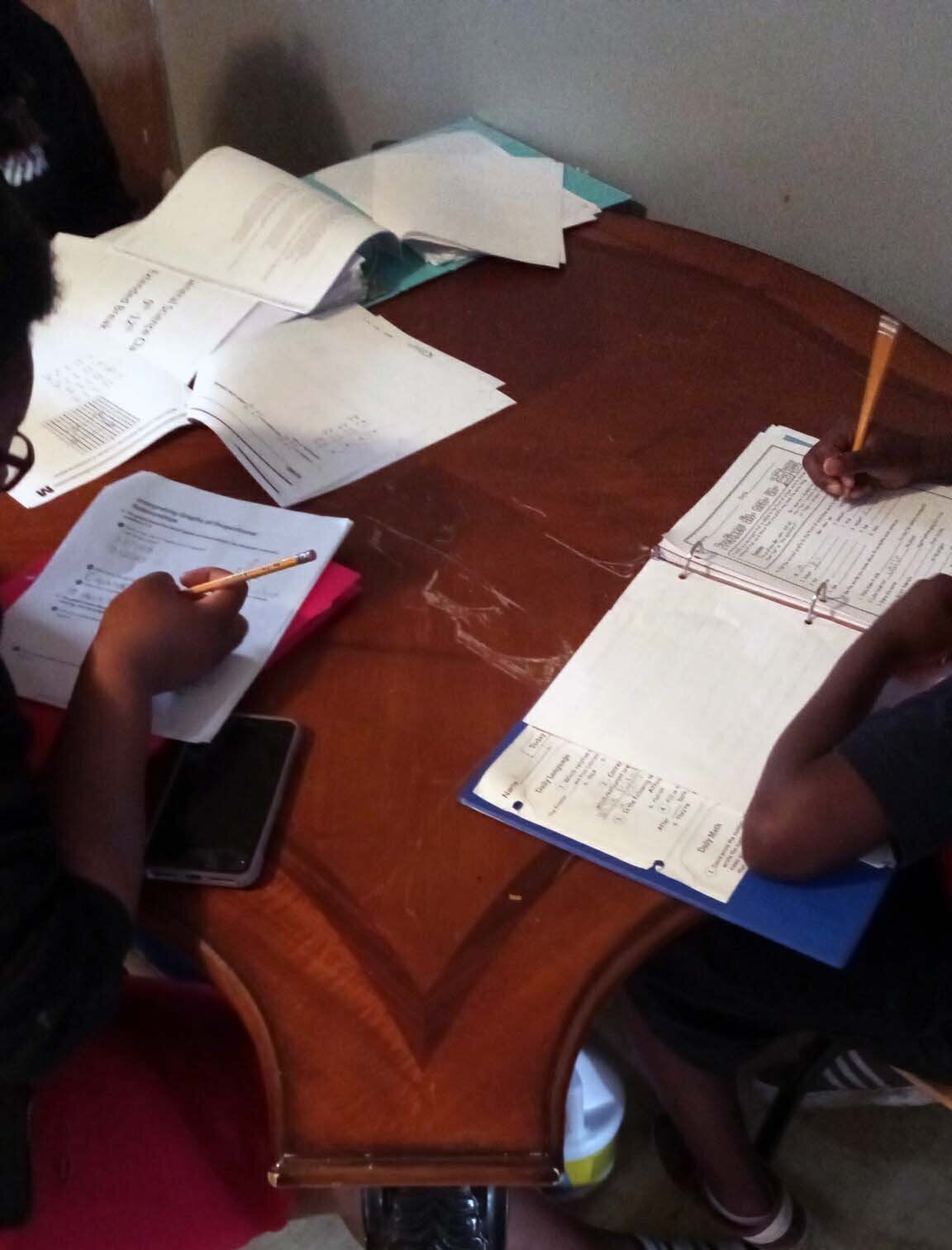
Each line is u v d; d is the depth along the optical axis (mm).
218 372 1005
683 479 895
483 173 1284
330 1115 538
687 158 1268
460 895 619
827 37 1076
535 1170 521
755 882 626
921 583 750
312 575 793
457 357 1032
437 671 741
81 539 825
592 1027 587
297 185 1187
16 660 731
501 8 1314
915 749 622
